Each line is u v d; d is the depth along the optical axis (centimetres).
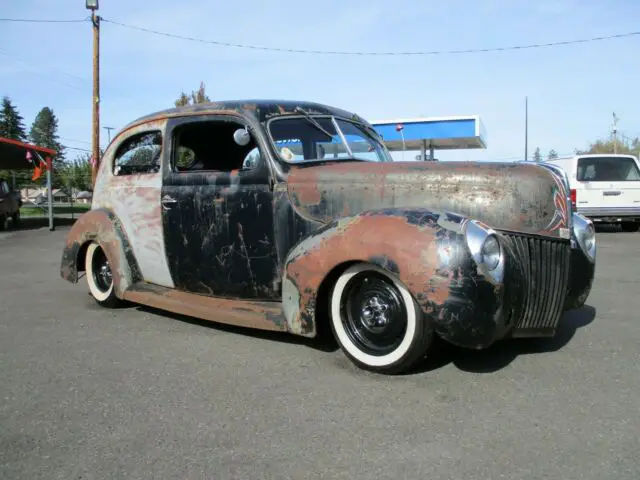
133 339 446
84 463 252
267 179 414
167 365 381
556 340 425
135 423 291
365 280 354
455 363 371
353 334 363
